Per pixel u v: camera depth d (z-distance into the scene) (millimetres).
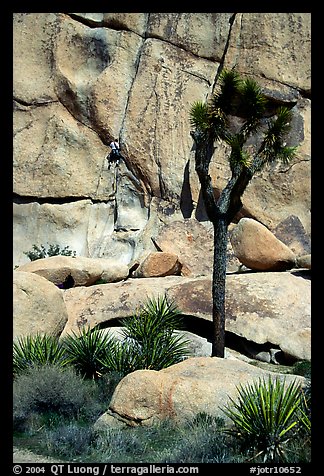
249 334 13797
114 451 8328
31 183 23359
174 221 20469
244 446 8062
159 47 22844
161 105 22328
